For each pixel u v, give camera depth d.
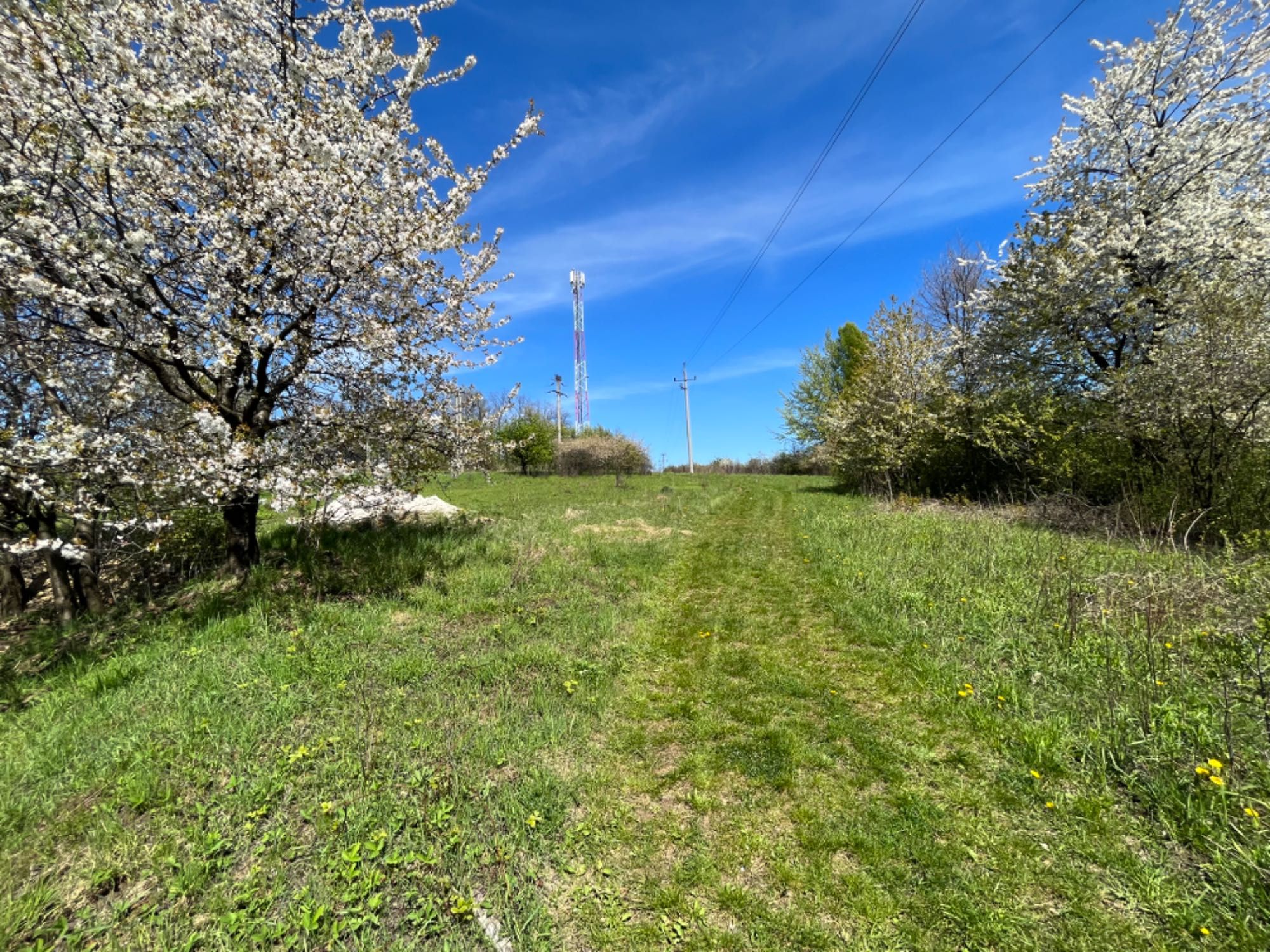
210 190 5.53
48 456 4.30
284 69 6.07
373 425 7.00
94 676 4.22
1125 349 10.55
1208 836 2.41
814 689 4.15
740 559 8.31
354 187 5.63
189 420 5.39
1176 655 3.86
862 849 2.57
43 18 4.27
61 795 2.94
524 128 6.55
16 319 4.84
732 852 2.61
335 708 3.79
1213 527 7.40
